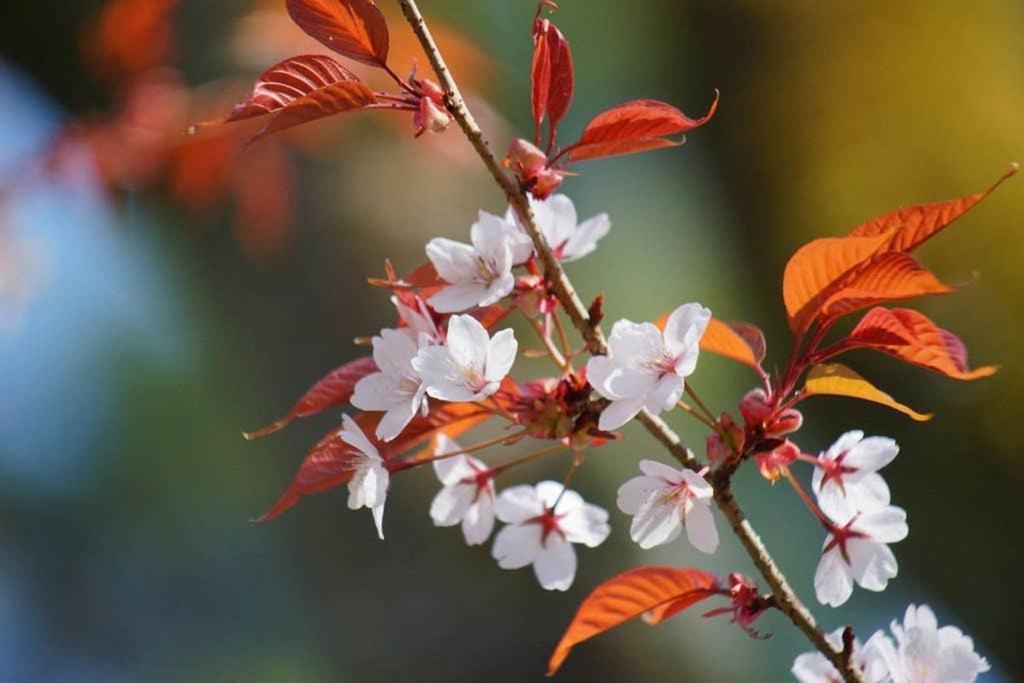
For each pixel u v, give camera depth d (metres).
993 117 4.53
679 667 2.73
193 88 2.73
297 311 2.85
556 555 1.79
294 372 2.84
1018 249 4.34
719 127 4.77
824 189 4.54
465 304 1.73
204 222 2.97
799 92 4.70
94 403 5.55
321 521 2.68
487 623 2.54
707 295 4.20
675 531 1.73
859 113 4.62
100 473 5.38
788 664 3.36
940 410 4.29
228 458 5.24
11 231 2.47
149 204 3.03
